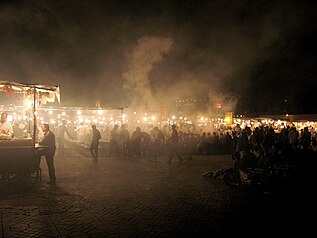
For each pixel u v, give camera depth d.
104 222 6.30
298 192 9.51
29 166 9.63
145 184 10.20
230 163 15.99
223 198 8.53
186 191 9.28
